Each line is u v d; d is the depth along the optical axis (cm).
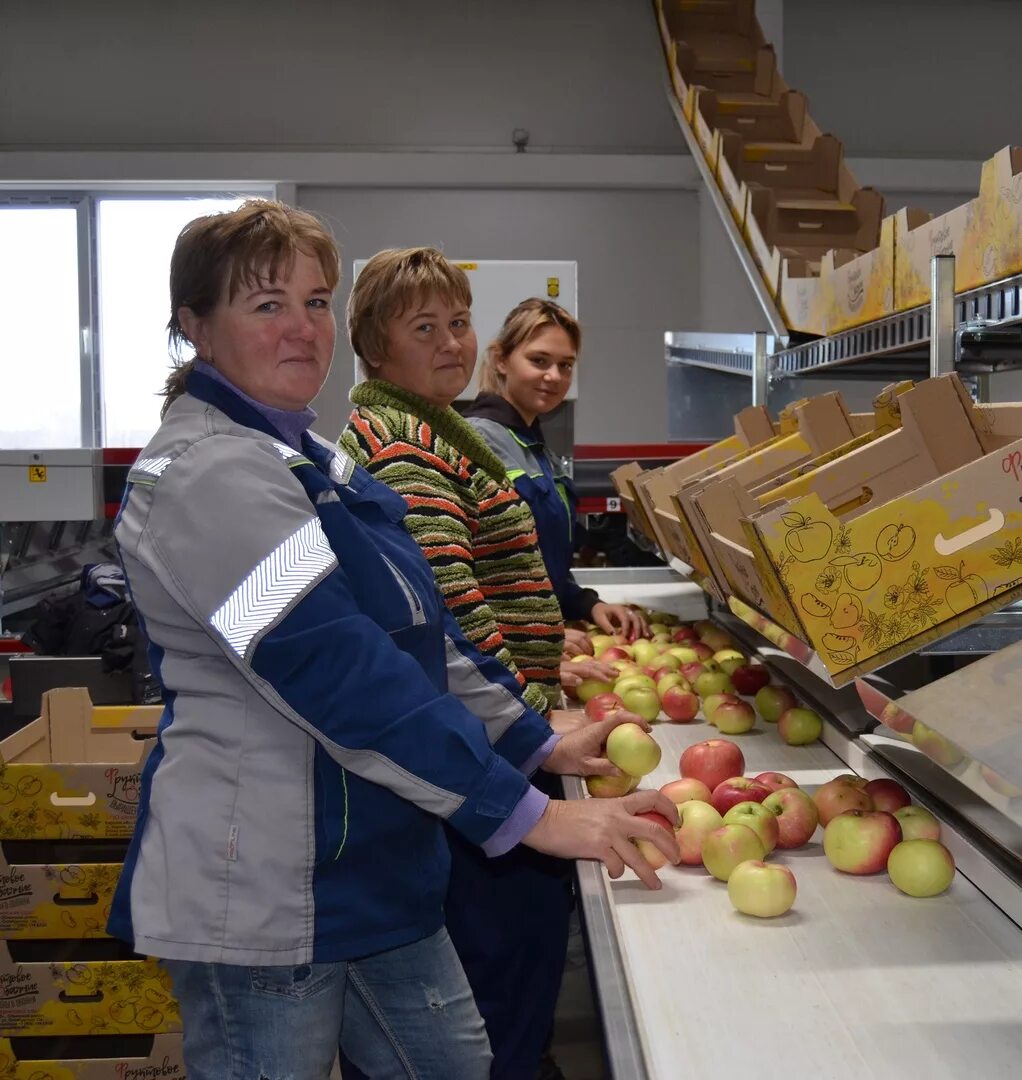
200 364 110
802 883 122
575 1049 201
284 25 624
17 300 626
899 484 148
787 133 400
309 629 96
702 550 178
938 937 107
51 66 613
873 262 213
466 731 105
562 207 639
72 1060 187
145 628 105
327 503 107
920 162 640
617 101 640
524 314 233
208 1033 105
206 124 623
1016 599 115
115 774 184
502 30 635
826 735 177
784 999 95
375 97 631
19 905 183
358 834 102
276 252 105
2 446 633
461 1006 120
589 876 113
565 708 204
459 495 163
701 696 204
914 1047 87
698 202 641
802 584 116
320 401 616
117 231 628
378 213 632
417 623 113
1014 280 161
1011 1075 83
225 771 100
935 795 134
